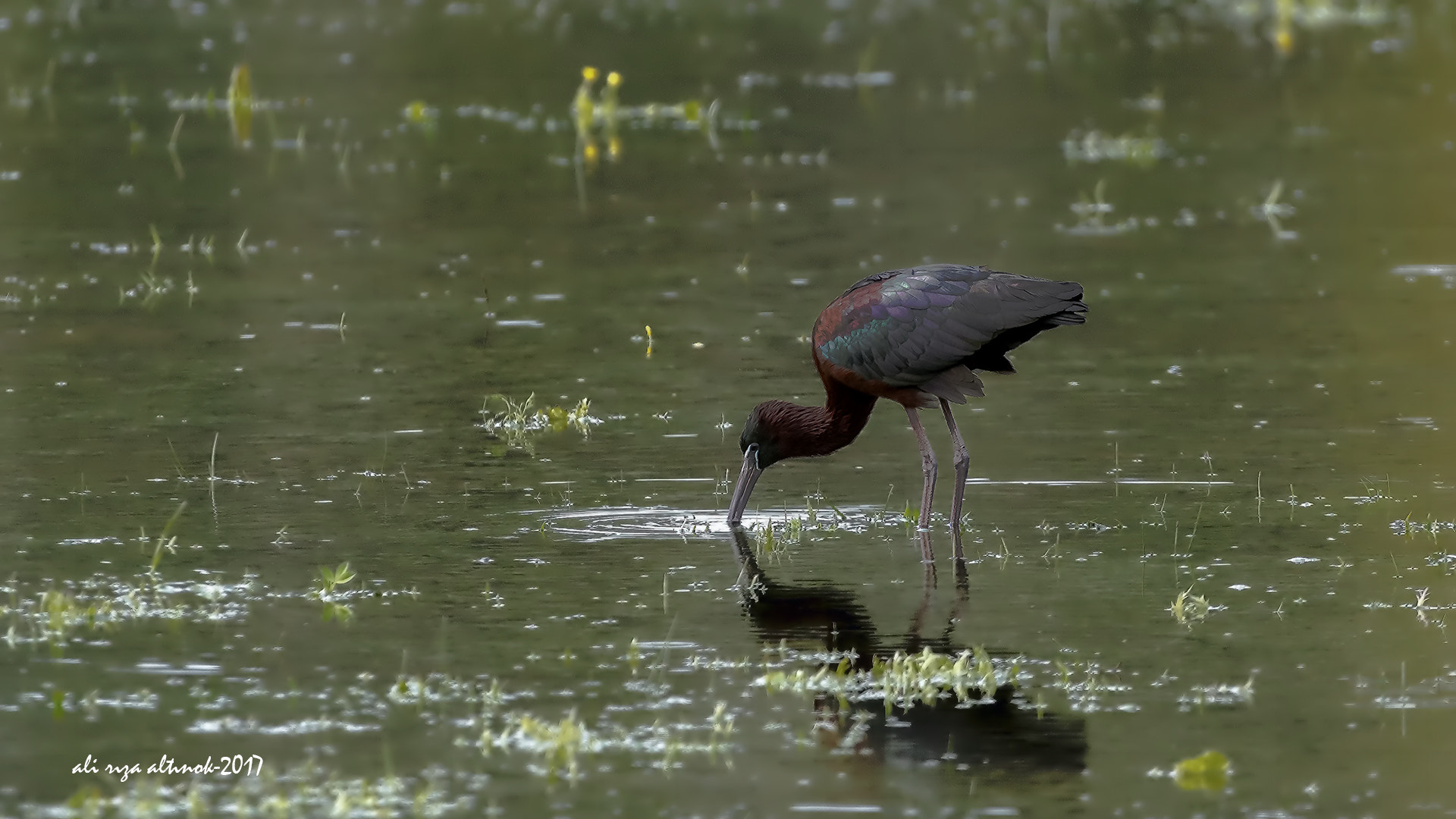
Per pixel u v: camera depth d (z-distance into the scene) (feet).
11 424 48.29
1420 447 46.50
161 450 46.16
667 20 134.00
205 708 30.01
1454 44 124.57
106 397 51.26
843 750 28.55
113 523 40.14
